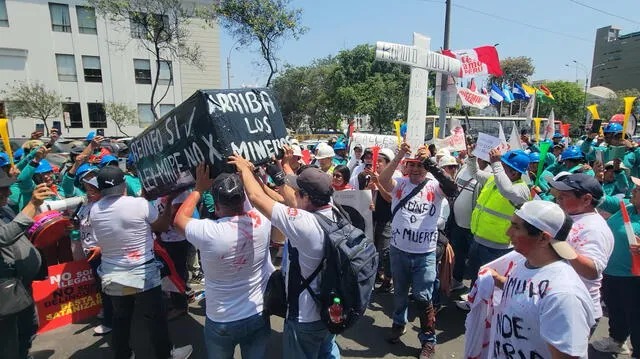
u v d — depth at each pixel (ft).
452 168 14.69
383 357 12.59
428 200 12.35
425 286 12.27
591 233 8.68
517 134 19.92
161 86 104.63
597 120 27.17
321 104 116.88
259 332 8.85
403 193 12.78
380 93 92.17
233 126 8.77
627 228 9.92
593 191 8.90
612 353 12.95
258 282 8.74
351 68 108.78
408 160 12.80
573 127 138.82
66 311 13.10
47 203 12.05
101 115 101.09
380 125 94.22
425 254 12.28
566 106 140.56
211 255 8.07
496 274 7.76
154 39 67.26
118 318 10.68
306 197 8.19
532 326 6.13
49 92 92.12
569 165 20.85
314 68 120.67
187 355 11.57
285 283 8.28
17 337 9.58
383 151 17.16
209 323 8.53
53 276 12.82
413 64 14.12
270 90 9.96
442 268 13.96
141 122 104.27
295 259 8.02
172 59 102.83
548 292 5.90
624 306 12.08
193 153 8.96
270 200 7.91
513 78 177.99
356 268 7.51
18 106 86.84
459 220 16.81
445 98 25.43
